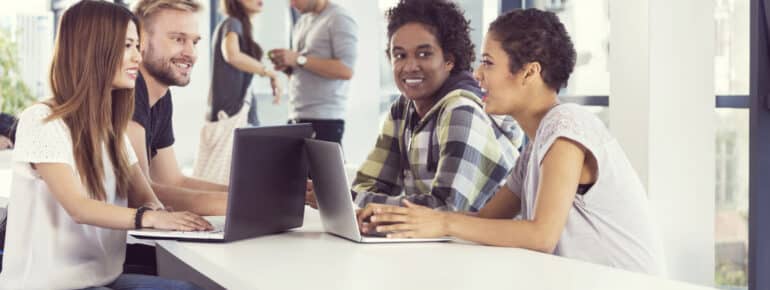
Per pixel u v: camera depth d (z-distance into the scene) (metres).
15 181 2.12
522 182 2.30
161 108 3.25
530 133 2.22
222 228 2.23
